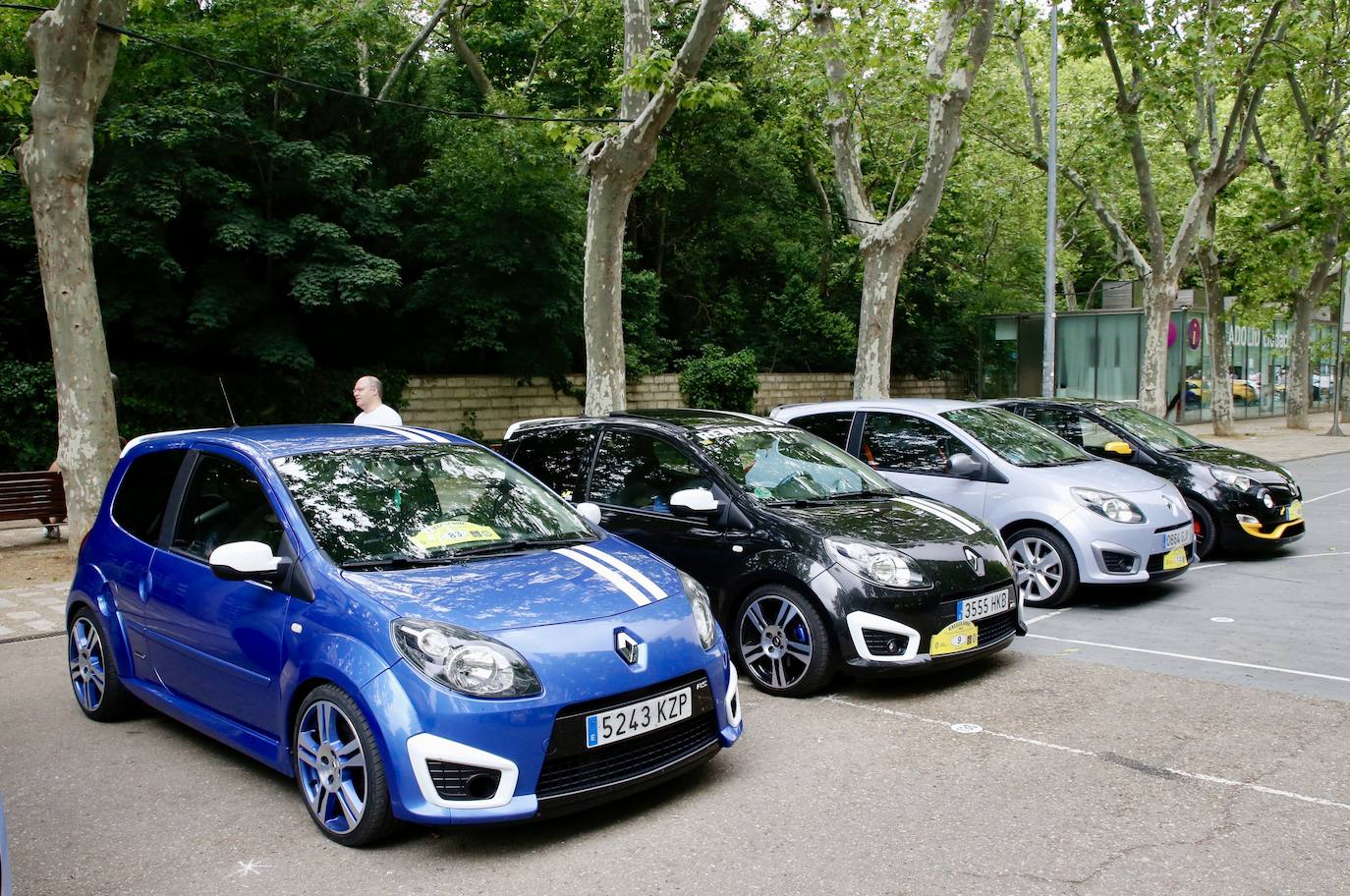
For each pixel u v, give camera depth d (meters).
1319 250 26.41
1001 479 8.12
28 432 16.30
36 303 17.08
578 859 3.71
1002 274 33.66
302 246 18.02
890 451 8.72
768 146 26.75
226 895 3.48
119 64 16.02
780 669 5.75
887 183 25.36
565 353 22.62
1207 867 3.59
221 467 4.88
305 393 19.48
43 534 12.68
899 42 15.57
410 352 21.58
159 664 4.92
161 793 4.43
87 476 10.20
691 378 25.92
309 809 3.97
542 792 3.68
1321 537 11.48
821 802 4.21
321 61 18.03
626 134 12.96
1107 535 7.70
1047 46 22.38
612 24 24.23
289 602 4.12
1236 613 7.75
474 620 3.79
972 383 36.41
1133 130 20.56
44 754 4.97
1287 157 27.88
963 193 30.34
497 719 3.58
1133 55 19.98
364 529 4.37
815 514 6.02
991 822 3.99
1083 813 4.06
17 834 4.03
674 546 6.22
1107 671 6.18
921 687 5.89
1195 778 4.42
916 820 4.01
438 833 3.95
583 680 3.75
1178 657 6.48
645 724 3.90
